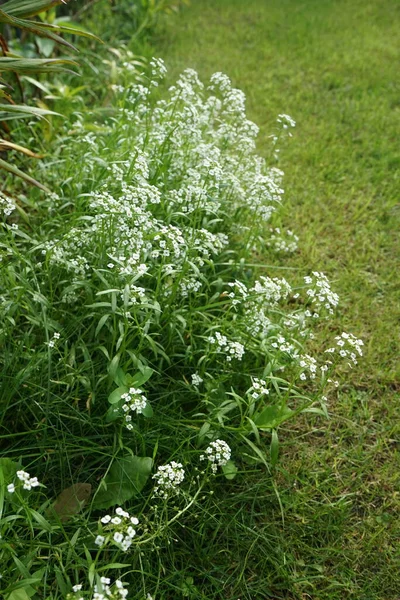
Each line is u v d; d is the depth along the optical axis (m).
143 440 2.37
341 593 2.24
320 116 5.58
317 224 4.18
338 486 2.58
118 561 2.14
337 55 6.85
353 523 2.46
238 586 2.20
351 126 5.44
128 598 2.06
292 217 4.23
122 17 6.95
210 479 2.47
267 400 2.82
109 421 2.38
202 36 7.19
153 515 2.30
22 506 1.98
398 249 3.98
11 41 4.83
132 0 6.98
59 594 2.03
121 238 2.69
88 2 6.61
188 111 3.35
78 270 2.64
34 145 4.30
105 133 3.98
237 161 3.78
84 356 2.53
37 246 2.72
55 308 2.72
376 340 3.29
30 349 2.56
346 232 4.12
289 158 4.88
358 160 4.94
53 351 2.59
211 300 2.92
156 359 2.63
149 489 2.38
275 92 5.93
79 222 2.96
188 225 3.29
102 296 2.66
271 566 2.28
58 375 2.55
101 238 2.71
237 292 3.20
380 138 5.23
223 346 2.77
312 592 2.23
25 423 2.48
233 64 6.47
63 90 4.55
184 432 2.55
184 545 2.26
